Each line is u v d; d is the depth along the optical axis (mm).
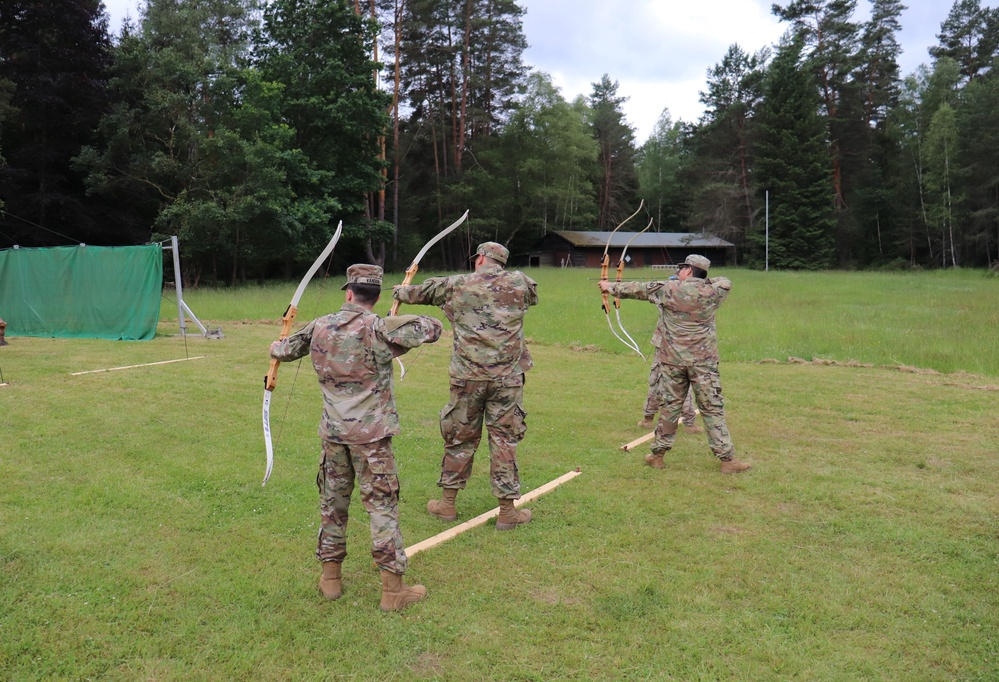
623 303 18766
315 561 3953
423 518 4625
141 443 6160
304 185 33344
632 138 69125
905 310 16781
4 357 10922
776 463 5750
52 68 28922
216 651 3086
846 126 52500
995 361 10547
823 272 40656
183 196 28359
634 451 6152
